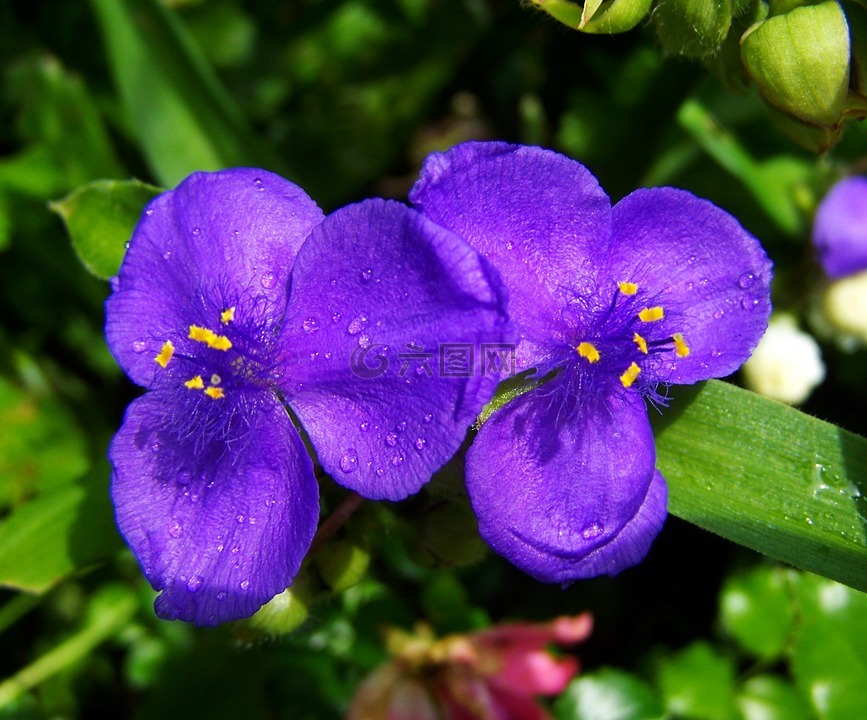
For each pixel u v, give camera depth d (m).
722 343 0.16
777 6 0.16
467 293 0.14
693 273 0.16
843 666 0.18
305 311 0.15
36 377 0.21
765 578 0.19
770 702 0.18
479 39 0.23
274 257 0.16
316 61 0.23
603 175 0.22
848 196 0.20
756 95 0.20
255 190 0.15
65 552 0.18
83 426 0.21
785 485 0.16
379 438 0.15
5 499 0.21
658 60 0.21
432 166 0.15
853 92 0.16
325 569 0.16
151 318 0.16
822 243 0.20
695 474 0.16
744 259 0.16
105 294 0.21
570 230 0.16
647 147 0.21
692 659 0.19
